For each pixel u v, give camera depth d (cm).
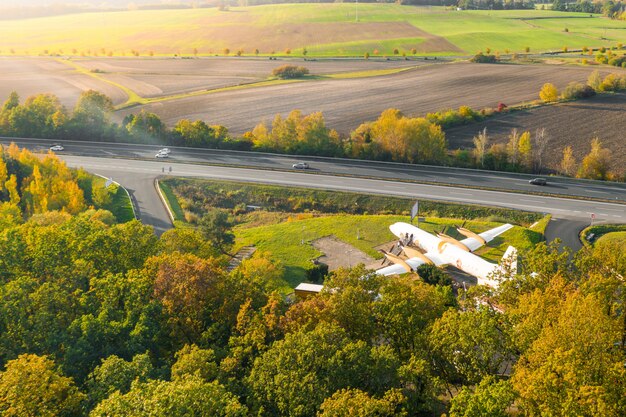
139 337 6000
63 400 5072
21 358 5181
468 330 5172
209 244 9350
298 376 4891
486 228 11862
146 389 4600
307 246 11594
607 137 17175
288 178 15600
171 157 17925
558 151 16438
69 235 8175
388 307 5938
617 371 4228
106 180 15900
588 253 6538
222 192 15212
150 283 7019
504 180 14725
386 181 15012
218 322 6506
